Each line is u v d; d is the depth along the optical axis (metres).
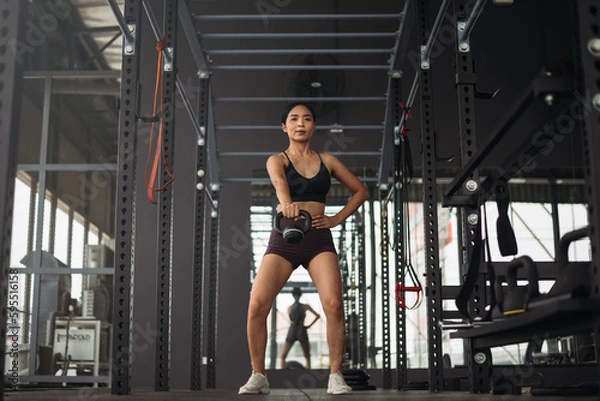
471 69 2.88
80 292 7.55
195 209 4.64
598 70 1.37
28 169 7.54
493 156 7.41
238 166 7.45
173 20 3.67
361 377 4.52
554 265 2.79
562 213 7.30
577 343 5.34
